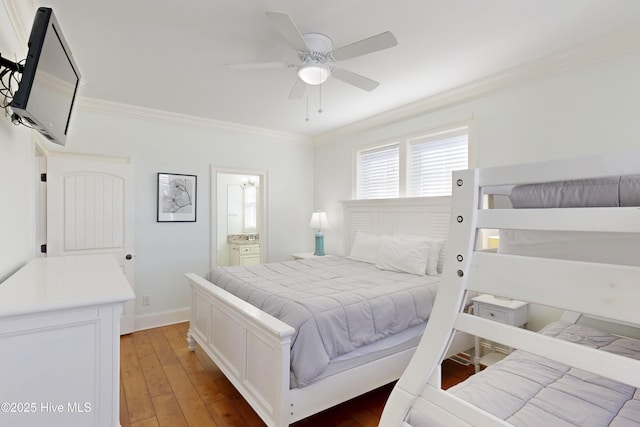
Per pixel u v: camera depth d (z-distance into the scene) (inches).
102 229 135.4
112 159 142.1
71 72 70.2
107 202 136.6
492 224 34.6
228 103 139.6
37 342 42.4
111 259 86.3
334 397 76.4
